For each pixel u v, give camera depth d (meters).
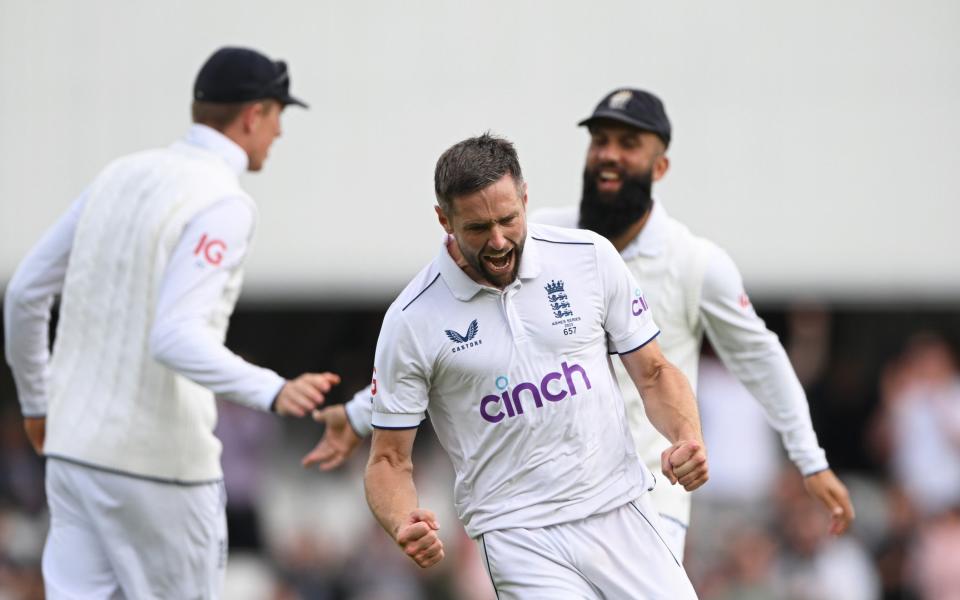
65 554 18.27
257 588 33.97
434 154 32.38
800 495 33.62
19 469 36.41
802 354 36.91
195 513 18.31
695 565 33.19
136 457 17.91
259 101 19.11
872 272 32.41
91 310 18.30
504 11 32.06
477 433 14.81
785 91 32.12
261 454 35.09
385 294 32.84
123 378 18.00
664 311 18.73
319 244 32.66
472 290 14.48
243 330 38.06
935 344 37.00
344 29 32.38
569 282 14.73
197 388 18.33
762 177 32.22
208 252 17.69
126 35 32.75
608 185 18.89
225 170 18.70
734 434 33.91
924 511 35.31
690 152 32.22
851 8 32.09
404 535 13.73
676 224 19.16
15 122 32.88
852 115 32.19
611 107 18.70
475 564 33.69
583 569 14.84
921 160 32.16
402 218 32.56
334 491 35.34
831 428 36.81
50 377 18.55
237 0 32.59
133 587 18.03
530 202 31.80
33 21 32.75
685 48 32.16
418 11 32.25
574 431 14.71
